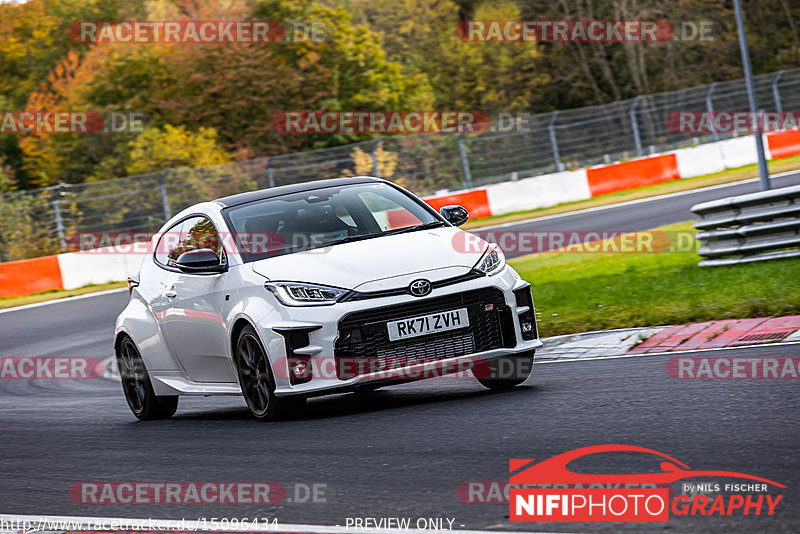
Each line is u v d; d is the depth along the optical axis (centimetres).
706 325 2864
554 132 11381
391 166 10394
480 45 18212
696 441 1595
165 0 15212
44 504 1795
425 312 2191
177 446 2219
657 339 2805
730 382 2069
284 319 2192
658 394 2047
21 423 2978
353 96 13900
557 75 18825
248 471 1823
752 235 3853
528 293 2362
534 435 1794
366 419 2194
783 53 18488
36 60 16050
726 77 18512
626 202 8888
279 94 13338
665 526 1208
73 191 9225
